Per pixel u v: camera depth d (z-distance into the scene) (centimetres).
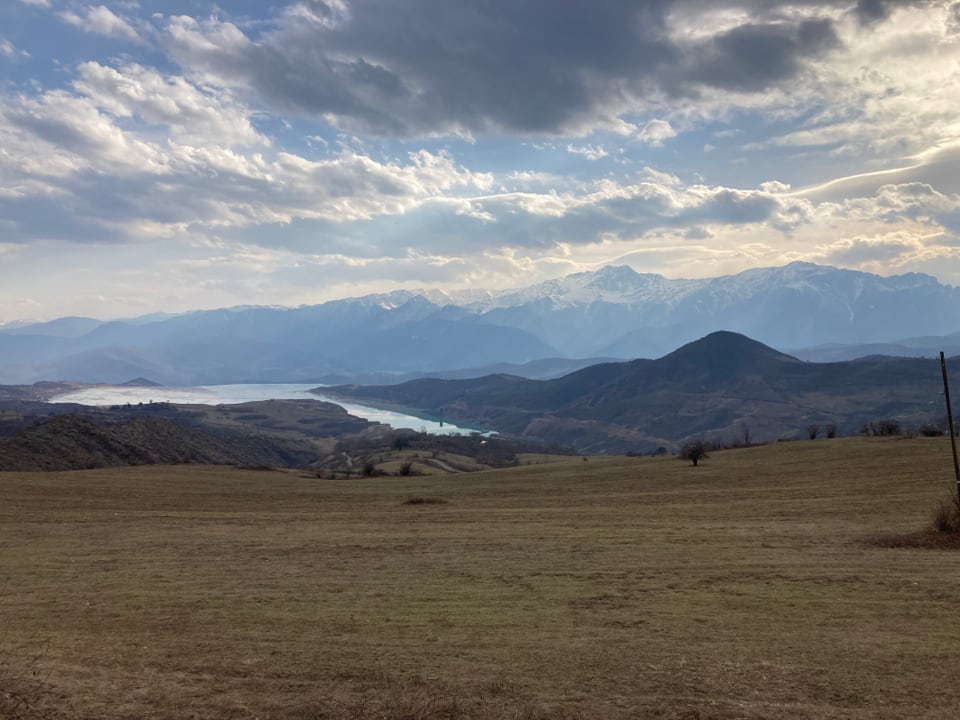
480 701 944
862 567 1973
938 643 1255
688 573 1956
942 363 2566
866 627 1377
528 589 1784
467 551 2462
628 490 6128
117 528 3412
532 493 6331
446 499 5903
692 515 3647
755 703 949
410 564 2203
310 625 1426
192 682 1028
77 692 961
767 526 3028
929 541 2388
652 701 952
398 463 13312
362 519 3916
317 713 895
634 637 1313
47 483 6431
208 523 3700
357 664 1133
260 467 10681
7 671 1046
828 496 4441
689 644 1259
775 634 1328
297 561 2303
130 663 1138
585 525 3247
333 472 10506
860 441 9156
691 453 8562
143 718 868
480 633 1350
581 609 1559
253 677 1058
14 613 1562
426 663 1139
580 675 1072
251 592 1781
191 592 1789
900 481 5050
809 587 1742
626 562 2158
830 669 1105
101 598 1723
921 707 942
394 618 1485
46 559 2372
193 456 14300
